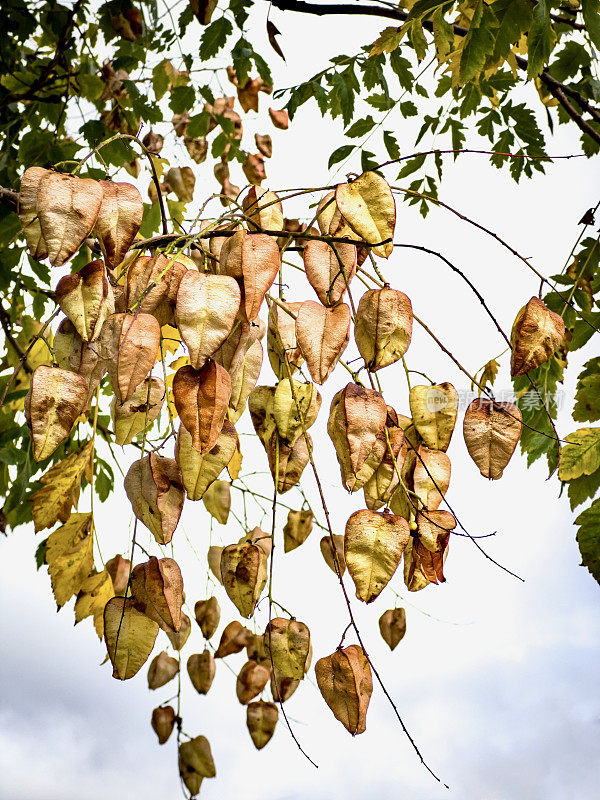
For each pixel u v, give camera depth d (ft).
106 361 1.82
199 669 3.04
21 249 3.95
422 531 1.95
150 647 1.93
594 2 2.90
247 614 2.11
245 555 2.14
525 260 1.99
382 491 1.90
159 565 1.94
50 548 2.44
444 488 2.04
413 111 3.97
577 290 3.51
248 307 1.77
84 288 1.79
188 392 1.76
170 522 1.95
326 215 2.10
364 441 1.75
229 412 2.04
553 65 3.65
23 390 3.61
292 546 2.66
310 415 1.98
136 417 2.04
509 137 4.06
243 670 2.85
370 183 1.80
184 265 1.97
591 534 2.84
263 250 1.83
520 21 2.83
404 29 2.76
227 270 1.82
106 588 2.52
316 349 1.77
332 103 3.97
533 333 1.89
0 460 3.47
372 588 1.77
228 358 1.97
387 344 1.79
